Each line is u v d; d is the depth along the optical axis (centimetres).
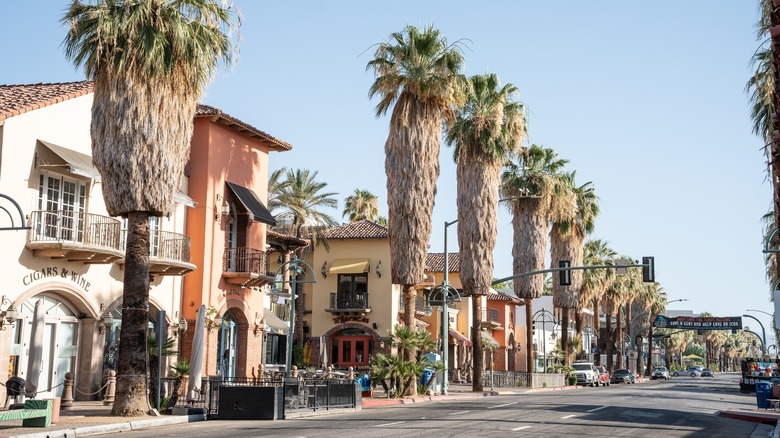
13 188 2345
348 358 5200
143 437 1595
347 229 5341
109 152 2086
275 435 1602
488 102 4331
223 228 3247
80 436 1664
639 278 9500
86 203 2619
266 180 3578
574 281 6016
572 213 5747
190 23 2172
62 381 2608
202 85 2208
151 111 2095
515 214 5306
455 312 6406
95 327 2698
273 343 4384
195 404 2439
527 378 5197
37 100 2461
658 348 15738
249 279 3272
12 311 2306
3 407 2223
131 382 2061
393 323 5166
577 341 6881
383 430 1736
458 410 2586
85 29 2098
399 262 3459
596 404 3066
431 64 3522
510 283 11250
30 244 2386
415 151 3462
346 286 5228
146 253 2134
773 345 9481
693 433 1869
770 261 4384
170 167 2134
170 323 3009
